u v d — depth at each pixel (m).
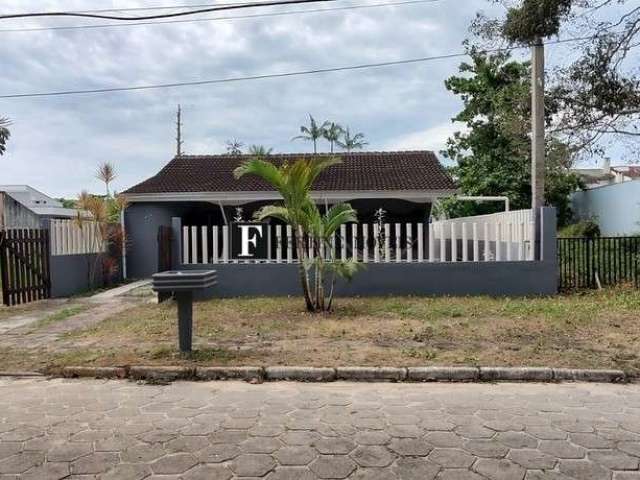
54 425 4.65
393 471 3.72
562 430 4.46
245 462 3.88
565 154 14.52
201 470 3.75
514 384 5.87
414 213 20.12
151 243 17.61
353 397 5.39
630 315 9.08
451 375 6.00
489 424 4.61
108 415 4.90
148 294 13.26
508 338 7.50
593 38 12.77
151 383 5.93
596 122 14.02
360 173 19.12
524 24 11.66
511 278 11.67
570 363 6.25
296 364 6.24
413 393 5.53
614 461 3.85
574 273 12.38
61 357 6.79
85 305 11.43
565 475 3.64
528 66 23.56
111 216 16.69
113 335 8.05
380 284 11.76
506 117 16.77
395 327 8.31
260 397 5.41
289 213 9.59
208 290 11.85
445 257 12.72
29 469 3.77
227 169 19.95
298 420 4.73
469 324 8.48
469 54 19.55
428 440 4.26
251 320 9.03
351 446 4.15
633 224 18.98
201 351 6.86
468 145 25.84
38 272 12.18
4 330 8.69
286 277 11.86
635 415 4.84
